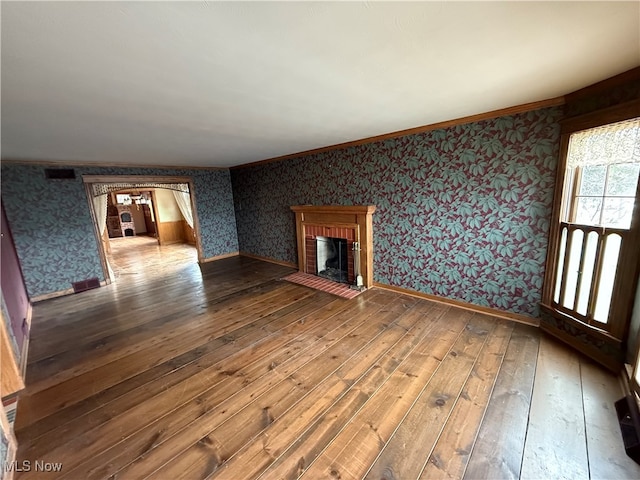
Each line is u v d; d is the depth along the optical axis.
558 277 2.46
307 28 1.17
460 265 3.12
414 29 1.21
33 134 2.60
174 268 5.71
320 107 2.28
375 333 2.71
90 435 1.66
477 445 1.50
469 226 2.98
